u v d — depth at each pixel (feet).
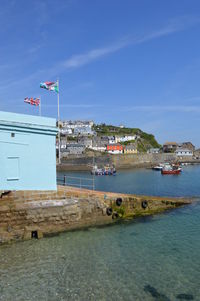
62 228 57.26
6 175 53.21
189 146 551.59
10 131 53.83
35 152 56.44
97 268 40.52
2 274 38.50
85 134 550.36
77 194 60.34
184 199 87.30
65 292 33.94
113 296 33.09
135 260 43.42
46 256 44.60
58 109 103.35
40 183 56.59
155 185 167.94
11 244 49.96
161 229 59.82
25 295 33.32
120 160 370.94
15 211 52.08
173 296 33.19
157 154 419.95
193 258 44.32
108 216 64.44
